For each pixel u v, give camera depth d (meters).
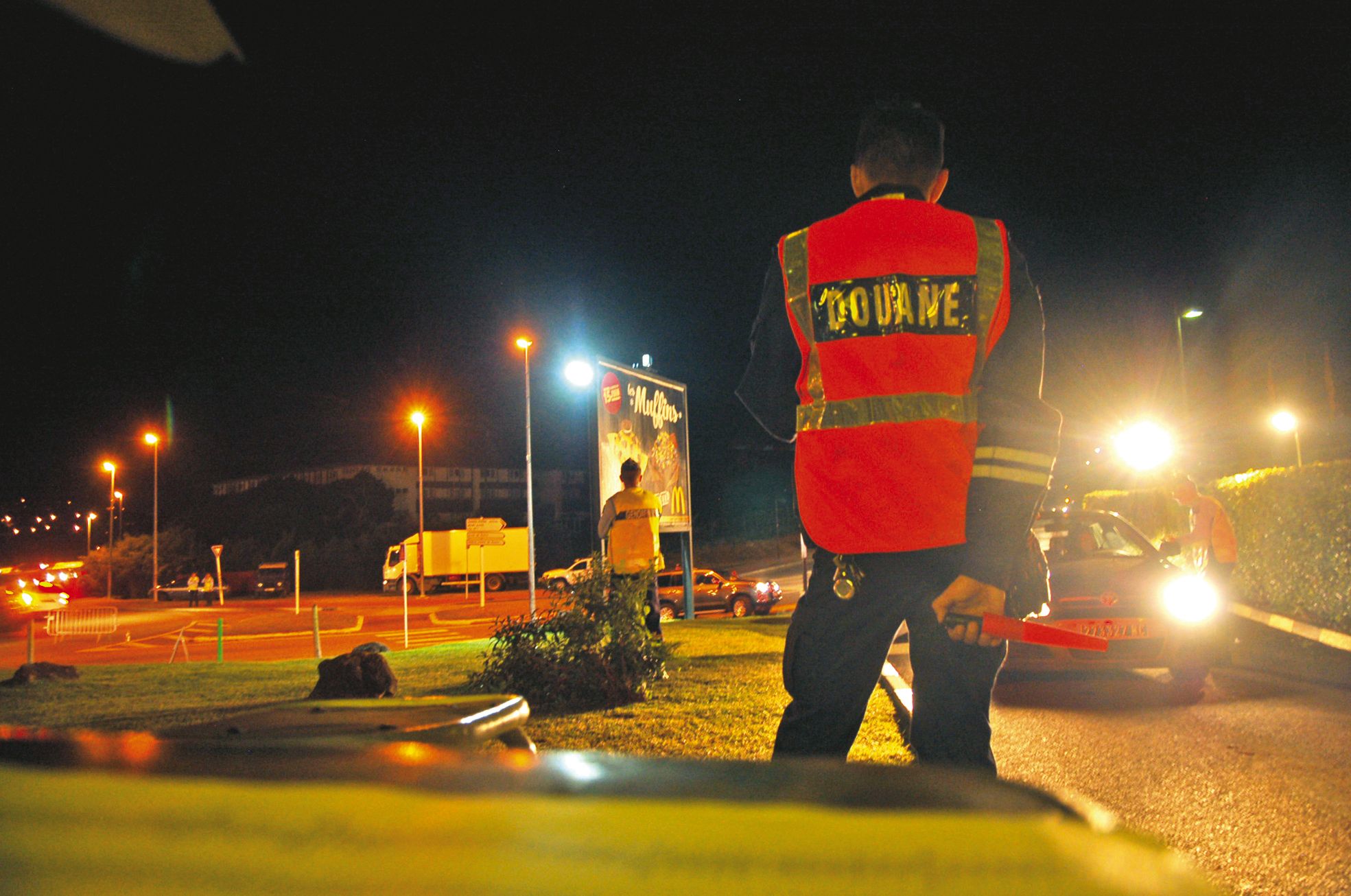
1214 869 3.63
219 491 97.50
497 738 1.86
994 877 0.33
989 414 2.11
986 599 2.02
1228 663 9.03
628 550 8.16
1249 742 5.74
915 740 2.18
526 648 7.05
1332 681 7.86
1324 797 4.55
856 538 2.09
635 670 7.04
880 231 2.16
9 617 36.12
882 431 2.09
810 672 2.17
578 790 0.42
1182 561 10.84
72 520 110.00
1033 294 2.20
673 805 0.39
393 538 77.25
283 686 9.33
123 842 0.37
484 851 0.35
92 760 0.49
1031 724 6.45
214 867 0.34
